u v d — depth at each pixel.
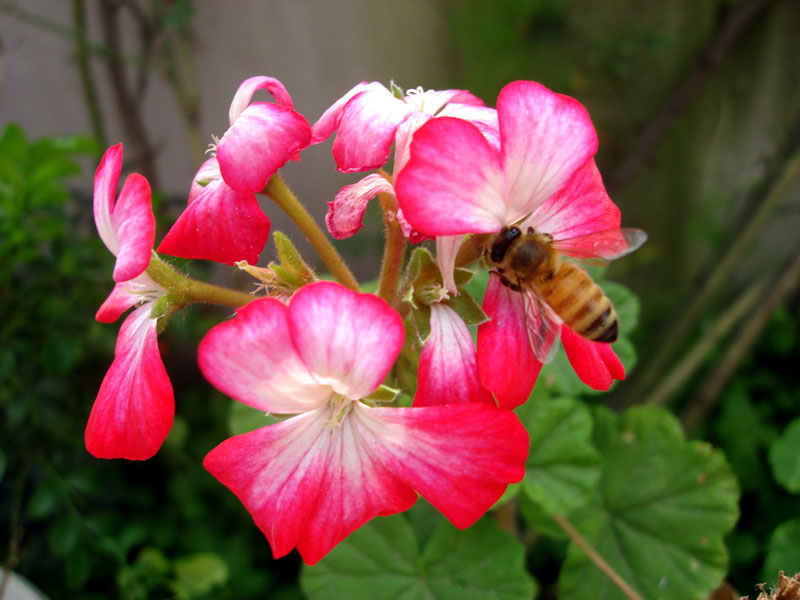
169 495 0.13
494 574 0.08
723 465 0.09
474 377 0.06
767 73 0.17
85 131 0.15
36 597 0.09
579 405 0.09
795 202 0.16
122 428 0.06
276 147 0.06
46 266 0.11
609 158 0.17
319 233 0.06
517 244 0.06
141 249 0.05
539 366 0.06
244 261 0.06
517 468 0.05
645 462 0.09
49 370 0.10
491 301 0.06
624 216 0.18
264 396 0.05
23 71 0.14
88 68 0.13
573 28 0.16
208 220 0.06
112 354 0.12
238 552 0.13
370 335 0.05
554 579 0.12
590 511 0.09
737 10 0.16
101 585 0.12
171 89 0.15
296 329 0.05
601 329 0.06
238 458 0.05
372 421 0.05
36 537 0.12
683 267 0.18
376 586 0.08
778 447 0.11
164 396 0.05
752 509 0.13
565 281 0.06
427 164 0.05
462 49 0.16
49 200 0.11
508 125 0.05
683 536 0.09
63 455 0.11
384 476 0.05
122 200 0.05
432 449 0.05
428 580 0.08
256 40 0.15
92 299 0.12
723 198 0.18
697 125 0.17
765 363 0.15
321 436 0.05
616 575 0.08
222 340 0.05
